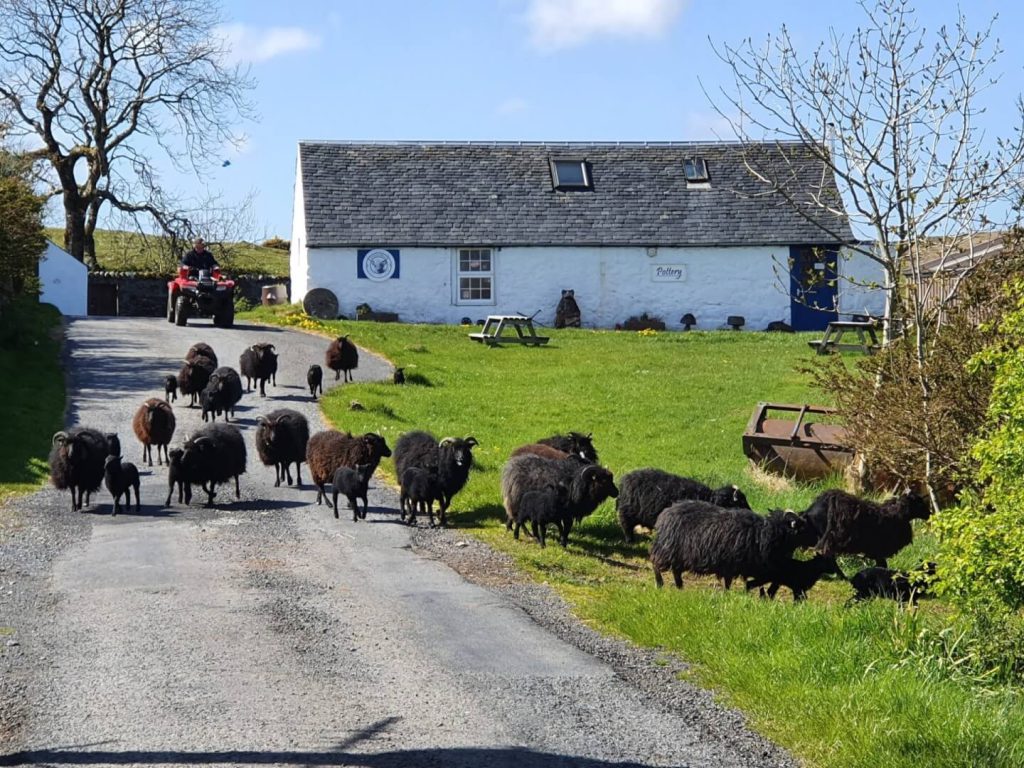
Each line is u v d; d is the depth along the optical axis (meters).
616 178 50.19
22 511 17.02
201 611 11.69
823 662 9.73
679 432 25.20
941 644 10.35
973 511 10.37
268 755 7.88
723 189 49.56
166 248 61.62
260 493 18.91
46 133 56.22
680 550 13.19
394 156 50.09
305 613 11.70
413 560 14.44
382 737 8.28
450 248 47.22
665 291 48.06
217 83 58.56
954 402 14.99
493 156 50.66
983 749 7.93
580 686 9.57
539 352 37.75
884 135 15.61
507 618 11.72
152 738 8.18
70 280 53.41
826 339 36.84
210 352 26.84
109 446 17.83
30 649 10.31
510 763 7.87
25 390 26.27
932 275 16.44
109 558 14.12
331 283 46.56
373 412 25.41
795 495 18.20
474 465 20.75
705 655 10.26
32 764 7.72
